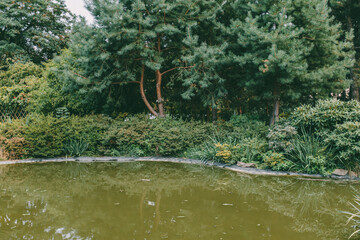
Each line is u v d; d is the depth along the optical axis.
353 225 3.72
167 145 9.40
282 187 5.76
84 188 5.52
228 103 13.43
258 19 9.60
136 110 13.12
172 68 11.99
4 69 16.20
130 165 8.22
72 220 3.76
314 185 5.93
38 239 3.12
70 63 11.22
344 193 5.33
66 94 11.32
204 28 11.26
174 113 13.58
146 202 4.63
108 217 3.89
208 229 3.52
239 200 4.82
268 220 3.87
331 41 9.79
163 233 3.37
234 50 10.56
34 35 17.64
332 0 10.45
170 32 9.91
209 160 8.69
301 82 9.43
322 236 3.34
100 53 9.66
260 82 9.45
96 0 9.44
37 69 14.12
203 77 10.02
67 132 9.36
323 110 7.53
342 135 6.75
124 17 9.27
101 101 11.84
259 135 8.55
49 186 5.66
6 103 12.00
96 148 9.91
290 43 8.45
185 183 6.05
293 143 7.34
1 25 16.14
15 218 3.81
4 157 8.74
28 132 8.85
